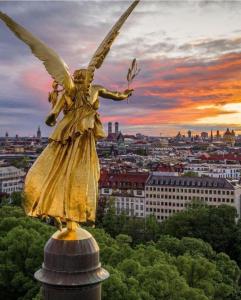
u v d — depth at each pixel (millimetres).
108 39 27219
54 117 26875
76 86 26844
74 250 25328
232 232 159000
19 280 81875
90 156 26781
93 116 26828
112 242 99062
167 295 73250
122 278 73188
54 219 26609
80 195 26094
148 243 120062
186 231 158250
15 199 190500
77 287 25016
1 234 102312
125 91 28547
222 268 104938
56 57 26766
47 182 26609
